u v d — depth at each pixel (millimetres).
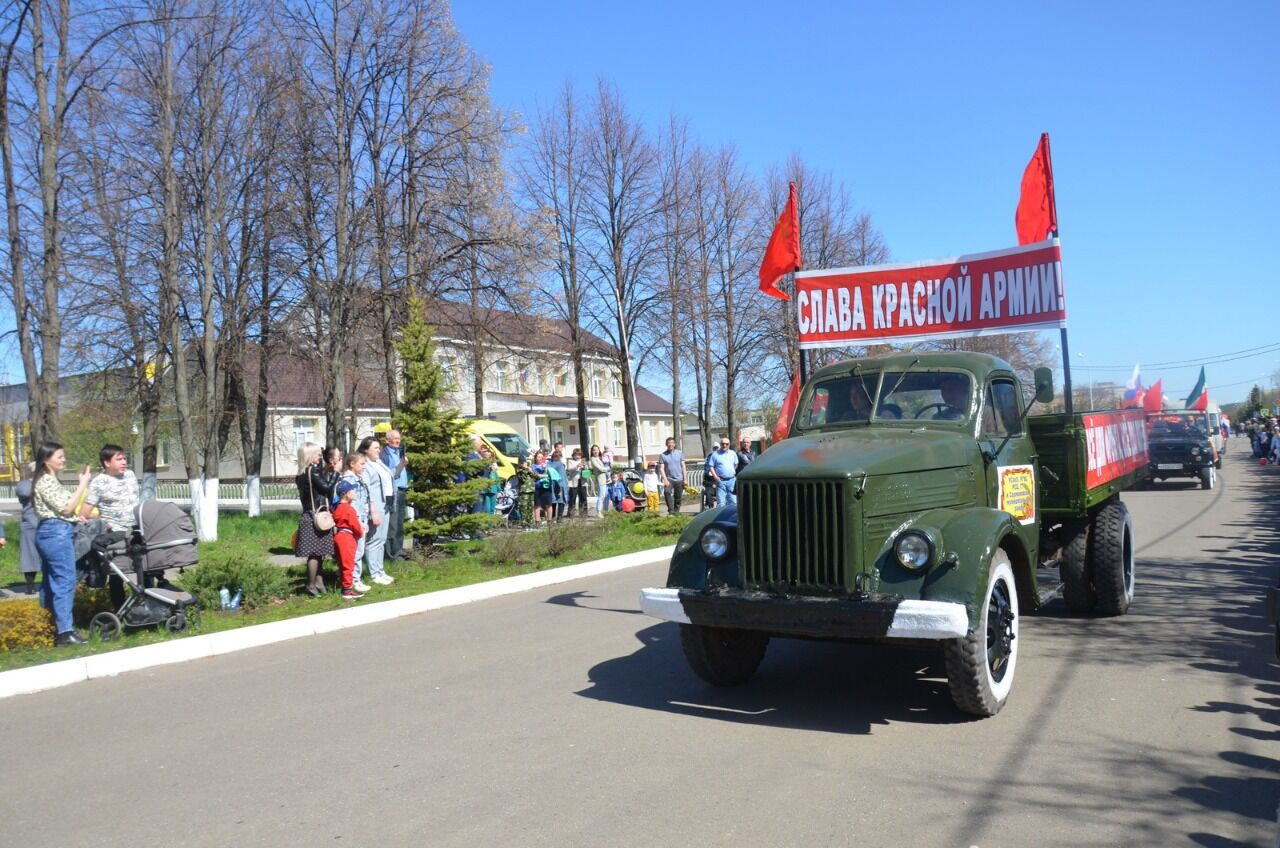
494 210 22094
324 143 20859
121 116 16734
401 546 13320
